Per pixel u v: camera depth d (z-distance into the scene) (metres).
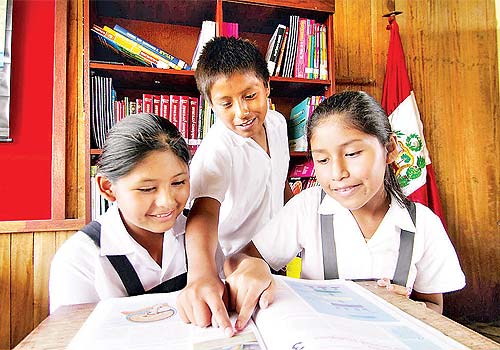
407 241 0.78
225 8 1.71
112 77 1.67
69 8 1.64
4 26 1.57
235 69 0.97
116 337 0.44
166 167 0.67
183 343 0.42
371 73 2.06
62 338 0.46
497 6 2.10
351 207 0.71
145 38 1.88
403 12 2.08
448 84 2.08
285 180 1.44
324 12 1.76
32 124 1.60
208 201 0.91
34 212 1.59
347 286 0.63
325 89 1.80
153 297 0.60
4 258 1.53
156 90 1.85
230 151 1.10
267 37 1.99
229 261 0.71
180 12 1.79
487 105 2.10
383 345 0.38
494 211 2.08
